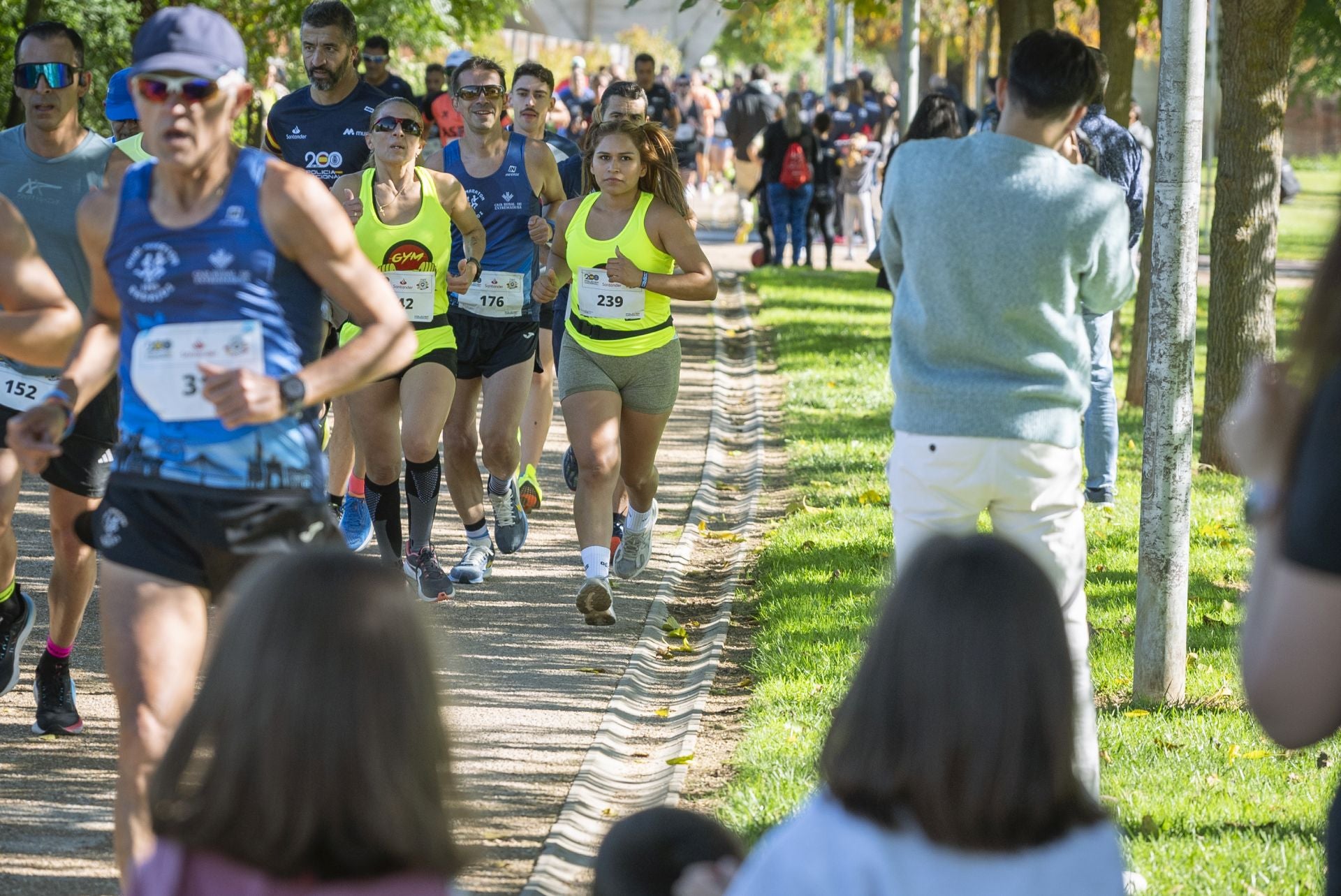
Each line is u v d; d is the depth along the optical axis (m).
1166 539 13.83
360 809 5.02
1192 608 17.11
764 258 53.16
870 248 55.31
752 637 16.78
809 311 42.88
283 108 19.31
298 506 8.73
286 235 8.57
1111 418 21.91
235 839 5.04
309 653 5.04
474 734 13.45
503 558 19.73
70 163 12.89
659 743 13.77
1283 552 5.22
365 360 8.66
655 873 6.35
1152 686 14.03
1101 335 21.81
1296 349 5.41
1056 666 5.18
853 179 55.25
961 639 5.14
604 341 16.28
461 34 59.28
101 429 12.52
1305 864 10.37
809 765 12.11
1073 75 9.83
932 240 9.91
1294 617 5.16
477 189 18.09
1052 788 5.17
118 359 9.22
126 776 8.27
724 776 12.70
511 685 14.85
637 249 16.16
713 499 23.48
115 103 16.44
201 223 8.52
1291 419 5.39
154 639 8.41
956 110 20.33
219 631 5.32
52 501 12.65
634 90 19.97
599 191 17.33
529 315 18.25
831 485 23.64
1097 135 19.39
